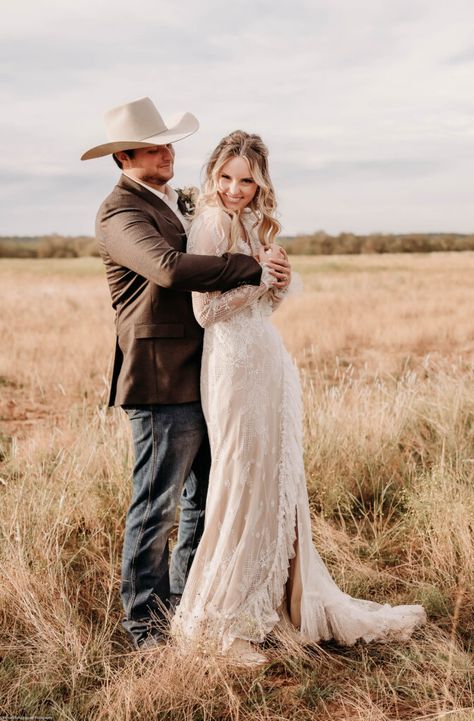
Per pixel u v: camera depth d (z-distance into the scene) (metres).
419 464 4.99
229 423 2.93
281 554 3.04
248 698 2.73
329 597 3.13
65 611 3.21
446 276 31.19
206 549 3.03
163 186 3.16
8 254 69.69
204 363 2.99
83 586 3.58
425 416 5.59
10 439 6.25
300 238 74.62
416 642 3.06
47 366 9.91
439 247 74.69
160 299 2.92
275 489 3.03
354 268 40.66
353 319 14.77
